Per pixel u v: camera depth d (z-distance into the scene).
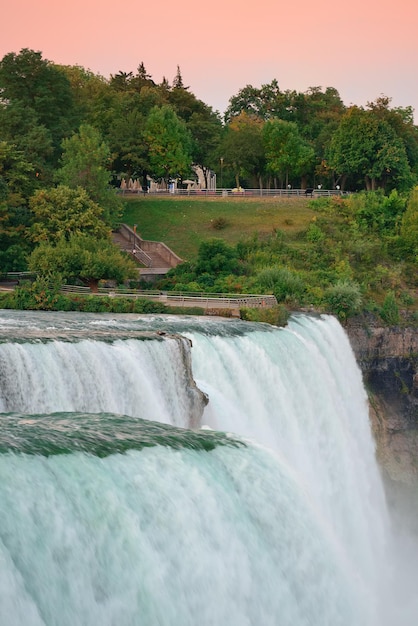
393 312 93.69
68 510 33.41
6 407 47.28
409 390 93.75
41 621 29.20
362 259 110.50
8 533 30.73
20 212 100.69
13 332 57.69
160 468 37.84
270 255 107.06
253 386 62.62
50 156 115.44
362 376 91.56
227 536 38.03
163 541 35.75
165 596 34.50
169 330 64.31
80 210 101.88
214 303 82.44
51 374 49.06
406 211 119.62
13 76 118.00
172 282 98.06
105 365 51.38
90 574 32.59
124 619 32.97
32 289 80.44
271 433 62.16
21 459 34.31
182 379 55.72
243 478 40.38
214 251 101.12
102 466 36.19
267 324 72.56
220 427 57.59
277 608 39.06
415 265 112.62
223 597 36.88
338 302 90.31
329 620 41.66
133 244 116.38
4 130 111.12
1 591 28.17
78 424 41.72
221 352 61.62
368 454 80.81
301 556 40.84
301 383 66.94
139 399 52.56
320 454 66.94
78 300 80.38
